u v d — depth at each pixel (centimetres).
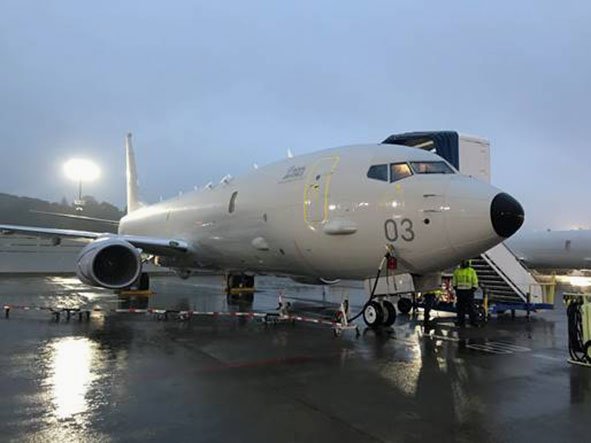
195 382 621
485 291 1331
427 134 1606
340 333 988
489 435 451
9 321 1127
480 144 1622
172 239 1745
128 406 523
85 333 971
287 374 667
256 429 462
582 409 526
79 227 5622
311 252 1120
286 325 1111
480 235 883
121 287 1255
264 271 1438
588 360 739
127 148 2652
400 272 998
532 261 3488
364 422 483
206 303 1603
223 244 1438
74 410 509
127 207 2675
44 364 706
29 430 452
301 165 1198
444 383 627
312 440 436
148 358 754
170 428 462
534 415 506
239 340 916
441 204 912
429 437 445
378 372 682
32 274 3406
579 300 768
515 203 899
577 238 3172
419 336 991
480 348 871
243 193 1351
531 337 1010
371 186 1009
